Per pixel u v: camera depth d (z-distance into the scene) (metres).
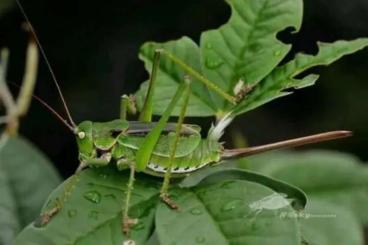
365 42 0.58
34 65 0.63
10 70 0.97
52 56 0.96
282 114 1.04
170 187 0.56
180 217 0.54
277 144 0.57
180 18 0.97
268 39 0.58
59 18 0.97
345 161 0.67
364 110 1.03
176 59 0.57
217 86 0.58
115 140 0.57
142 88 0.59
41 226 0.54
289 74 0.58
